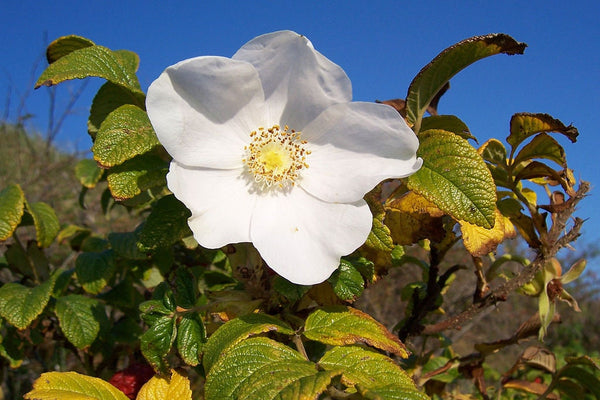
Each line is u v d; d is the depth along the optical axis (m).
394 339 0.22
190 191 0.22
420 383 0.33
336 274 0.23
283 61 0.22
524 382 0.34
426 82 0.24
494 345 0.32
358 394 0.20
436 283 0.30
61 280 0.33
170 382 0.22
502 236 0.25
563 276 0.30
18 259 0.34
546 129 0.25
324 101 0.22
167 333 0.22
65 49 0.27
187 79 0.21
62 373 0.22
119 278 0.39
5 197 0.30
